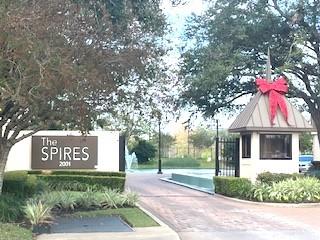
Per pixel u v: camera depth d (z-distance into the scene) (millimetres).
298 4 32844
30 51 10547
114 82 12984
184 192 24609
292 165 22219
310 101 35094
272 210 18016
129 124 16172
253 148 22109
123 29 13750
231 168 26750
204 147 88062
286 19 33125
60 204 15492
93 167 22859
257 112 22281
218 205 19250
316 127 35906
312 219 15750
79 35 12109
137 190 25578
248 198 20531
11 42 10391
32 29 10562
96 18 13195
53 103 12836
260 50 33750
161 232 11992
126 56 13008
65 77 10922
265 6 33125
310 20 33625
